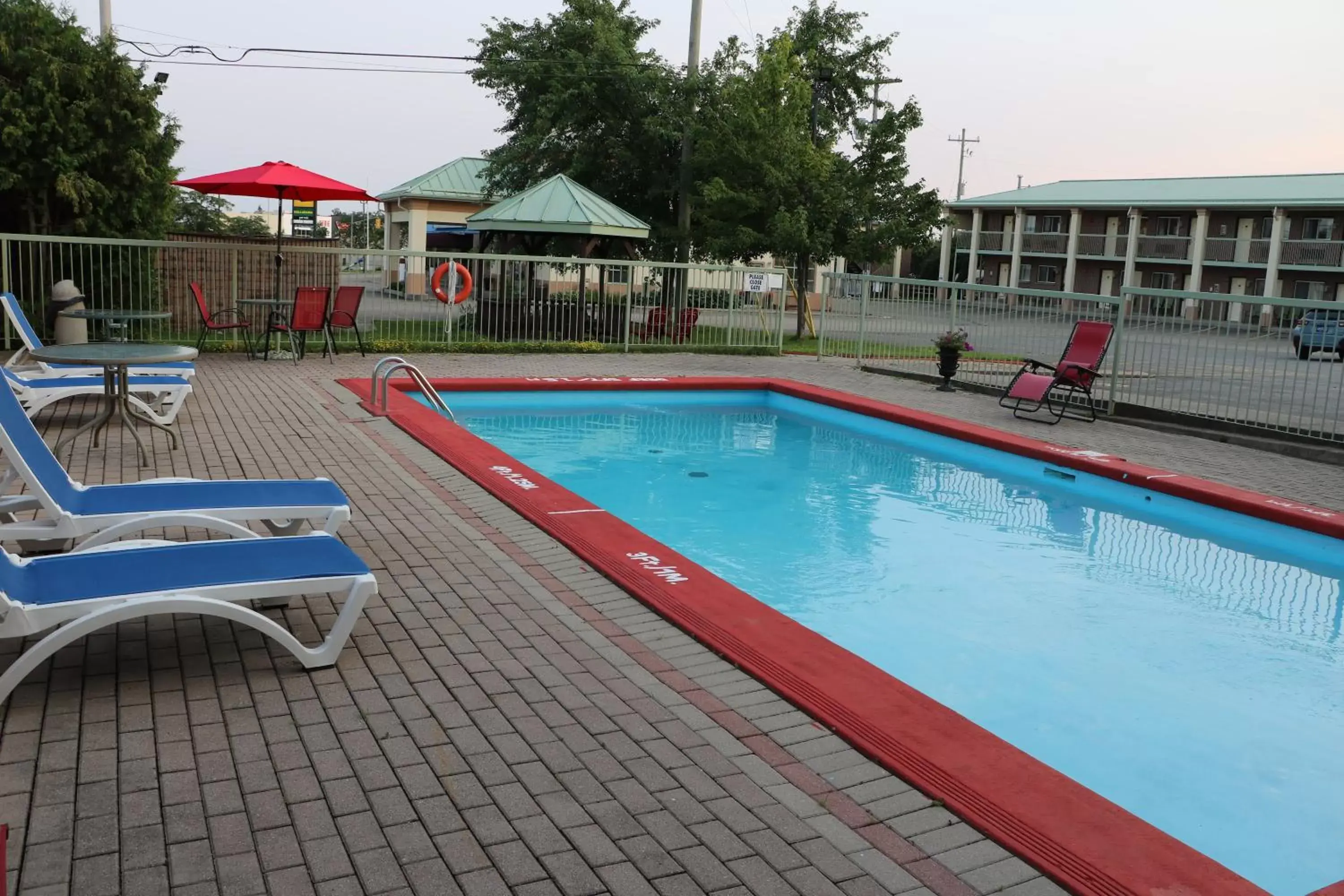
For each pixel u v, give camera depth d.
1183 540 8.56
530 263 17.75
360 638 4.61
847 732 3.85
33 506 4.84
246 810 3.15
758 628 4.92
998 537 8.43
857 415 13.34
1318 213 39.31
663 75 23.69
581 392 13.95
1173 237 42.62
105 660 4.23
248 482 5.36
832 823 3.25
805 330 28.23
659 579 5.59
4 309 13.72
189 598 3.84
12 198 15.71
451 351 16.59
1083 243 46.22
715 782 3.47
